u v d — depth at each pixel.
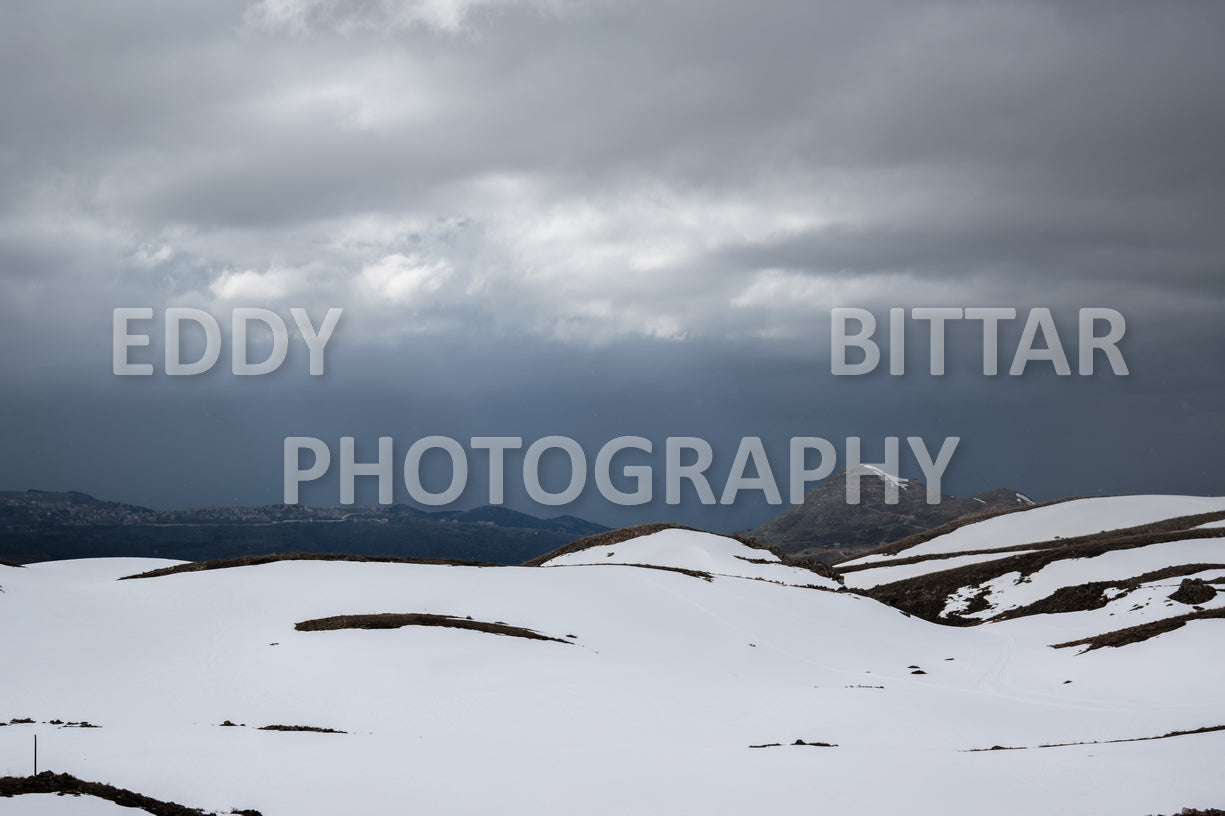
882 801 25.03
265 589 65.12
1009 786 26.36
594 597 68.25
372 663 48.81
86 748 29.94
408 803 24.91
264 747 31.03
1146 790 25.80
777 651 61.75
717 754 31.97
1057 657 62.47
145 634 54.03
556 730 38.47
